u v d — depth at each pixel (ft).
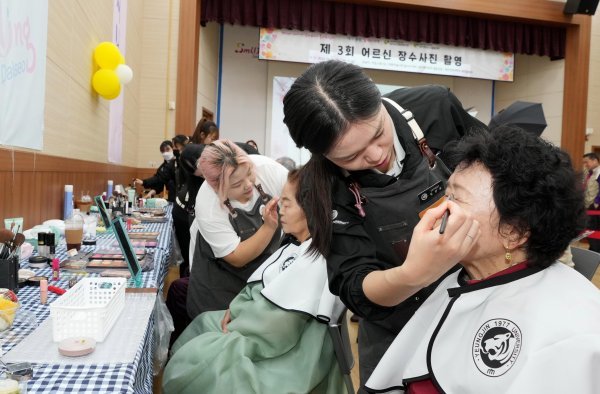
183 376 4.71
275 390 4.55
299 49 27.17
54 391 2.79
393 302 3.04
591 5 28.02
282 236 6.75
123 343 3.55
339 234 3.64
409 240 3.56
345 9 27.17
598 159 21.83
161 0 23.40
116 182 17.44
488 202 2.80
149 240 8.48
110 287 4.29
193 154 10.34
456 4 27.50
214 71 30.07
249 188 6.48
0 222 7.20
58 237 7.75
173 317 7.84
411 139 3.68
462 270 3.32
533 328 2.56
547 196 2.67
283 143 31.17
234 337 4.78
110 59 13.47
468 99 35.01
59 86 10.19
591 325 2.45
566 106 30.32
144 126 23.38
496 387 2.58
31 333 3.70
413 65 28.94
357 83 2.95
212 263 6.75
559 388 2.33
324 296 4.71
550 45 30.45
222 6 25.72
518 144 2.77
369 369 4.51
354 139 2.98
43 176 9.17
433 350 2.94
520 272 2.82
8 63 7.22
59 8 10.00
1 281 4.69
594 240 19.74
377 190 3.57
